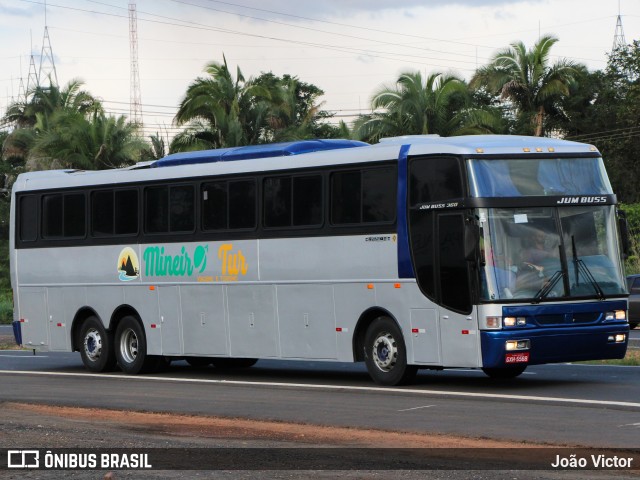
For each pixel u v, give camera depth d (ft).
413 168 61.52
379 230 62.95
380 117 182.39
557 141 62.54
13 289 86.33
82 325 81.61
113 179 79.41
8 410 56.49
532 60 208.74
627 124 201.26
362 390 60.70
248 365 84.02
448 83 181.06
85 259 81.15
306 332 66.95
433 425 46.26
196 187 73.67
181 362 89.81
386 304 62.64
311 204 66.74
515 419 47.34
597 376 66.80
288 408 53.78
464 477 34.99
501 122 191.11
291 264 67.67
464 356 58.85
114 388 66.85
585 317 59.67
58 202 83.35
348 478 35.42
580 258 60.08
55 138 197.47
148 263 76.79
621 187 198.08
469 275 58.54
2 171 245.65
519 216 59.21
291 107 196.54
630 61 209.97
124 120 199.62
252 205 70.13
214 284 72.33
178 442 43.75
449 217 59.62
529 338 58.08
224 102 184.44
